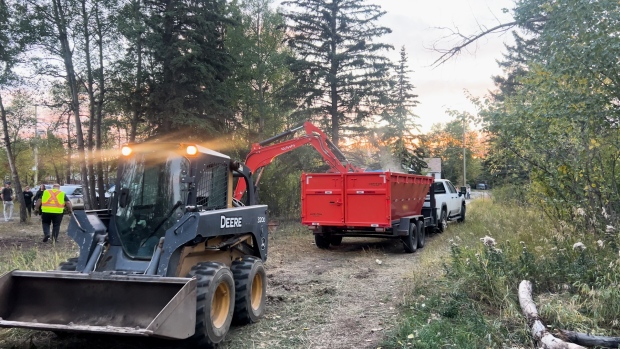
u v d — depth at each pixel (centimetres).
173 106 1789
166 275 511
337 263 1098
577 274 633
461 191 1922
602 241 715
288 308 706
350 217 1203
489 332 527
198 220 528
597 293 581
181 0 1841
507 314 574
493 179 2678
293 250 1292
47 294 501
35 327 450
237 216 636
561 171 929
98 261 543
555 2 764
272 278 929
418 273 838
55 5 1831
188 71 1836
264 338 578
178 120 1778
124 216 577
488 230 1225
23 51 1820
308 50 2403
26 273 502
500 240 965
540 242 852
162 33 1844
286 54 2727
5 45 1780
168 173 586
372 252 1251
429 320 576
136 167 592
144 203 580
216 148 1950
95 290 493
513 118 886
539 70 888
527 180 1284
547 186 1005
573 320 536
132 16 1856
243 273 623
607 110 758
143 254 560
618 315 550
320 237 1295
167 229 564
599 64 721
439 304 645
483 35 870
